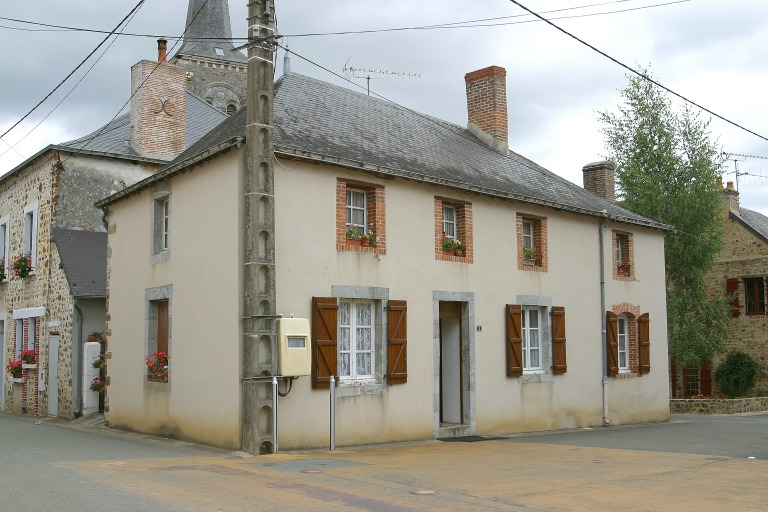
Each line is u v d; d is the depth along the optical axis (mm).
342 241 12211
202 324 11852
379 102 16875
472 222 14602
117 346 14703
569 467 9539
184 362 12281
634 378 18453
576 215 17234
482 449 11734
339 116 14539
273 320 10867
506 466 9586
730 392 28375
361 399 12211
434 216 13844
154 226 13656
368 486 7816
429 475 8688
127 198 14648
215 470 8766
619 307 18219
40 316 18938
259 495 7168
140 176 19797
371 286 12539
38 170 19594
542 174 18766
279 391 10953
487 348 14594
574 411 16500
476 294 14477
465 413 14180
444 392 14594
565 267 16719
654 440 13328
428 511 6617
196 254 12156
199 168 12219
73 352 17062
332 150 12453
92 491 7230
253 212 10875
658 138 26469
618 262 18719
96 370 16781
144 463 9266
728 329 29016
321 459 9969
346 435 11922
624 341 18750
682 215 25812
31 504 6621
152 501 6793
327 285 11891
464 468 9352
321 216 11938
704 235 25891
